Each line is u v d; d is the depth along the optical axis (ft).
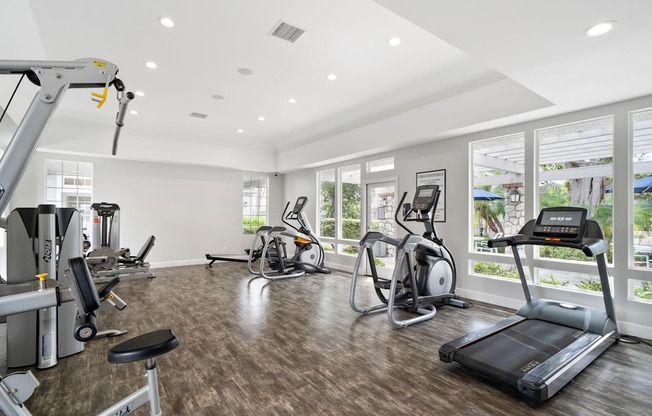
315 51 11.48
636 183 11.13
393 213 19.35
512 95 12.69
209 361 8.89
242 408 6.82
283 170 27.86
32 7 8.82
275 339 10.43
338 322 12.05
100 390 7.48
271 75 13.52
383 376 8.14
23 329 8.46
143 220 23.38
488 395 7.32
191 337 10.58
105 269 17.60
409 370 8.45
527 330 9.62
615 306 11.24
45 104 4.23
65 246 9.34
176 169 24.77
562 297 12.50
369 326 11.66
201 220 25.85
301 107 17.57
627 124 11.06
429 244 13.05
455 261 16.02
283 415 6.60
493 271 15.01
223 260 24.18
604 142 11.94
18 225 8.57
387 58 11.96
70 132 19.66
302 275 20.70
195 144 24.23
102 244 18.95
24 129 4.12
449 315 12.89
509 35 7.35
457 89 14.29
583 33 7.20
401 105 16.56
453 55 11.76
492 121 13.48
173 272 21.81
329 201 25.26
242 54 11.68
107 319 12.31
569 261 12.48
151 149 22.44
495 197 14.93
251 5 8.92
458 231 15.90
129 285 17.93
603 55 8.12
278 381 7.89
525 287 11.34
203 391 7.44
